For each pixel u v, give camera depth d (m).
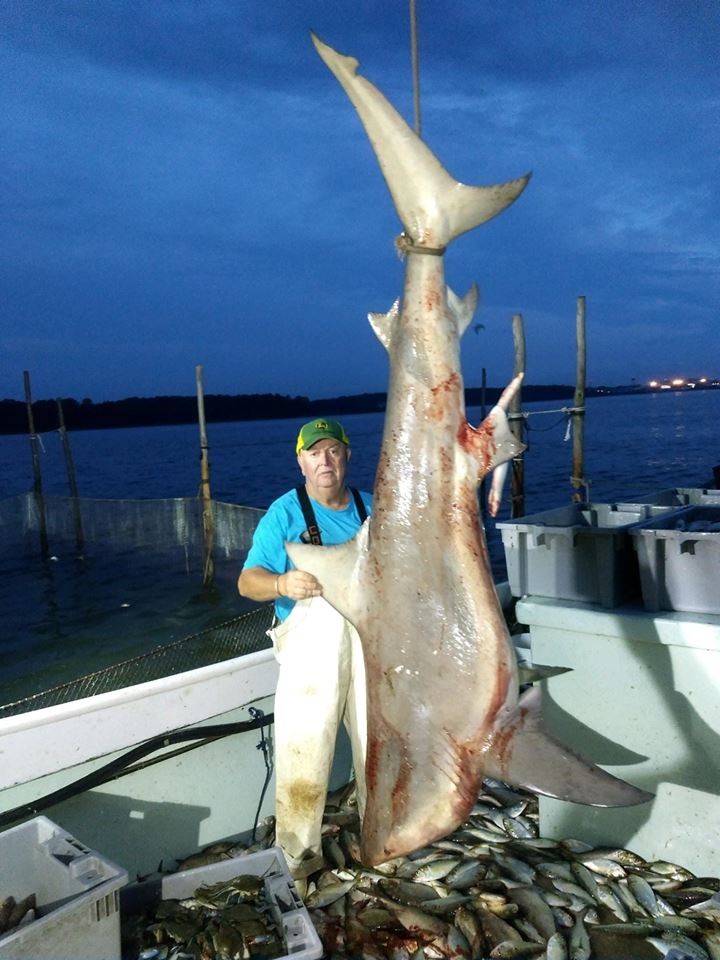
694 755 3.49
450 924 3.34
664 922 3.30
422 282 2.23
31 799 3.54
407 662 2.26
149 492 34.12
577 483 9.87
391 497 2.30
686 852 3.58
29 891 3.20
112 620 13.25
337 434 3.63
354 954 3.24
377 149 2.18
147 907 3.47
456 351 2.27
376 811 2.32
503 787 4.48
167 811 3.96
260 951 3.12
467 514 2.26
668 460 41.59
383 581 2.31
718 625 3.31
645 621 3.47
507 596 6.19
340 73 2.12
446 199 2.18
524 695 2.22
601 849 3.77
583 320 9.85
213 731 4.00
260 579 3.39
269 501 29.56
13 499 18.89
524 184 2.12
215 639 7.30
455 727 2.21
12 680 10.65
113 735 3.70
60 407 19.59
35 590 15.21
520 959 3.15
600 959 3.13
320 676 3.61
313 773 3.67
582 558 3.76
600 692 3.69
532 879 3.60
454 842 3.92
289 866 3.71
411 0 2.38
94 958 2.86
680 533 3.45
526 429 10.18
